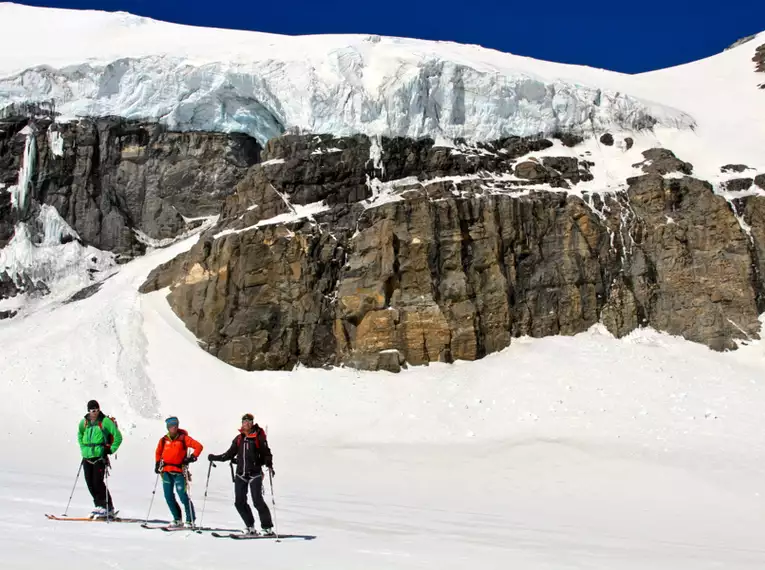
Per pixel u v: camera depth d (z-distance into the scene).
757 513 19.45
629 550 14.08
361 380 32.00
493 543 13.85
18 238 40.31
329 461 25.48
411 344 32.84
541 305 34.50
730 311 33.50
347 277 34.16
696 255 34.84
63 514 14.17
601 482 22.47
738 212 35.81
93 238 41.69
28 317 37.56
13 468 23.69
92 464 13.68
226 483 22.44
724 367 31.47
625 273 35.12
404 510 18.52
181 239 42.62
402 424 28.97
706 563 12.92
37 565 9.12
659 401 29.05
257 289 34.41
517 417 28.81
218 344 33.84
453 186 36.66
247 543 12.09
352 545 12.56
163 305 36.00
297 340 33.53
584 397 29.61
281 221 35.62
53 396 30.41
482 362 32.69
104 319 34.66
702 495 21.08
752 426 26.86
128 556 10.23
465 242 34.84
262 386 32.12
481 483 22.73
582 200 36.50
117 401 30.34
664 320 34.09
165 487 13.26
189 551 10.95
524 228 35.56
